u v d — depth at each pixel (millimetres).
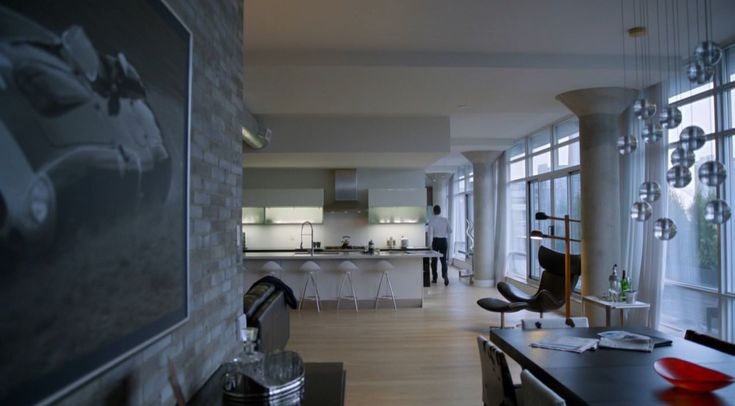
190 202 1827
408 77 4664
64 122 989
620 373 2330
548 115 7082
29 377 889
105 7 1149
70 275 1011
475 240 10211
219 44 2230
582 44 4199
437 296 8758
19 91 860
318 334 5914
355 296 7785
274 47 4184
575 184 7219
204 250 2002
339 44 4125
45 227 929
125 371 1313
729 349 2832
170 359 1617
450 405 3635
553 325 3465
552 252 6316
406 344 5414
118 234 1206
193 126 1862
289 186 10016
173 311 1578
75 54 1027
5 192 826
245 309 3631
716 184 2254
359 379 4227
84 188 1059
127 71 1254
